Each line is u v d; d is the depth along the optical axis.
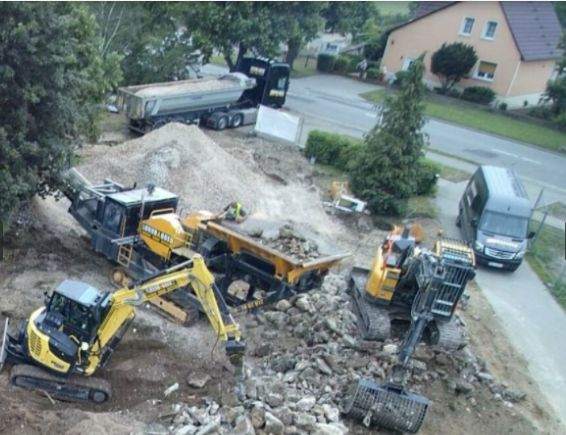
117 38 34.34
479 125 42.53
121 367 13.56
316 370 13.85
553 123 45.97
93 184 21.53
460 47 48.88
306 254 15.33
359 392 12.50
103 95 23.59
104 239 17.62
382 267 15.91
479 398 14.59
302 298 16.47
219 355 14.66
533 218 27.84
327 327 15.50
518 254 22.27
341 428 12.05
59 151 16.86
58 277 17.02
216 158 24.50
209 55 37.94
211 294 12.38
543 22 51.47
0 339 13.65
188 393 13.01
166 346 14.62
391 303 16.05
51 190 18.16
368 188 25.17
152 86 30.89
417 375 14.59
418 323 12.30
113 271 17.69
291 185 26.28
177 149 23.34
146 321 15.52
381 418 12.58
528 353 17.70
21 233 18.81
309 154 30.34
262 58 37.81
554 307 20.66
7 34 14.82
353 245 22.30
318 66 55.34
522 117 46.88
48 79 15.98
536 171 34.44
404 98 24.12
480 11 48.75
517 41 47.84
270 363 14.28
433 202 27.72
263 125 32.66
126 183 22.42
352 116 39.72
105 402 12.62
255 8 37.97
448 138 38.41
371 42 55.84
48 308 12.52
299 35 41.06
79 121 17.75
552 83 46.75
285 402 12.42
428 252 14.96
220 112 33.34
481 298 20.39
